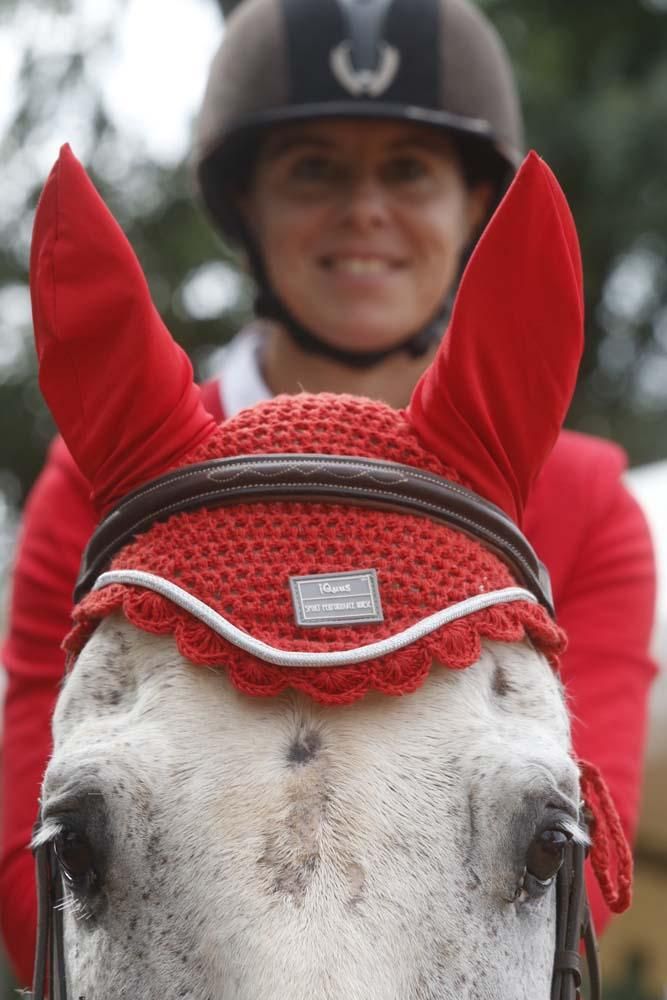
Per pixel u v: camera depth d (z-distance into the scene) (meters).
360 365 2.91
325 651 1.61
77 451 1.86
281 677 1.61
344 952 1.46
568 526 2.71
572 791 1.71
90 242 1.74
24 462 8.62
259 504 1.74
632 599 2.69
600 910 2.24
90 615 1.77
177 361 1.84
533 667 1.78
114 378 1.80
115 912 1.58
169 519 1.76
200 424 1.86
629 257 8.49
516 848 1.60
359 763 1.58
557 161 8.04
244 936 1.47
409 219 2.88
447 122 2.89
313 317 2.89
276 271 2.93
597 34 8.76
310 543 1.69
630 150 7.74
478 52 3.02
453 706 1.66
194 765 1.60
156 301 7.99
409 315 2.90
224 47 3.09
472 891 1.56
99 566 1.86
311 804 1.55
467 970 1.53
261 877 1.51
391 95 2.87
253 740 1.60
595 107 7.89
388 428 1.85
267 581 1.66
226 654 1.63
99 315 1.76
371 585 1.66
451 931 1.53
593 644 2.60
